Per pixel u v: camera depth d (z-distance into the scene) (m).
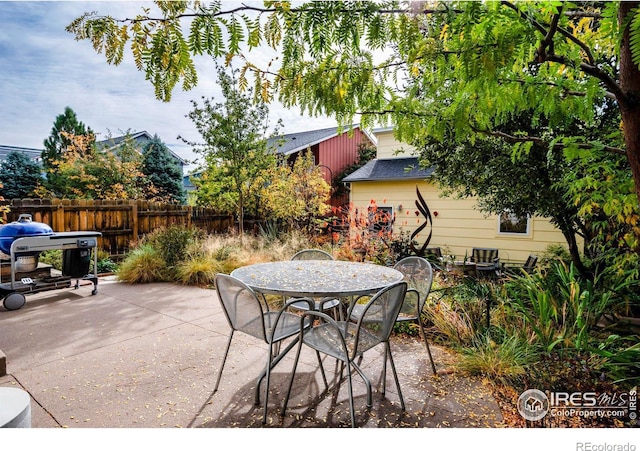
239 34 1.05
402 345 3.20
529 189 3.65
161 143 13.86
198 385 2.44
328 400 2.28
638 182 1.18
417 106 1.66
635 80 1.12
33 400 2.23
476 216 8.16
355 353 2.04
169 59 1.02
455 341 3.15
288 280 2.59
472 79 1.23
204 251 6.24
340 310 3.11
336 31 1.12
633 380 2.36
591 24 1.70
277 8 1.05
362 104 1.57
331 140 13.59
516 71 1.43
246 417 2.09
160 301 4.52
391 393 2.37
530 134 3.32
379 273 2.88
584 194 2.47
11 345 3.07
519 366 2.52
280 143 8.41
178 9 1.00
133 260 5.81
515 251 7.73
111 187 10.36
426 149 4.50
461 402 2.26
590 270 4.07
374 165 10.36
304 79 1.41
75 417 2.06
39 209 6.03
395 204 9.35
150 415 2.09
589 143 1.61
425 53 1.15
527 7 0.98
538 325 2.91
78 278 4.79
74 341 3.18
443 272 4.89
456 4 1.01
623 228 2.81
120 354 2.91
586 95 1.45
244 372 2.63
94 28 1.02
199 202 9.35
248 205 8.96
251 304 2.23
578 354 2.52
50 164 11.88
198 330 3.47
